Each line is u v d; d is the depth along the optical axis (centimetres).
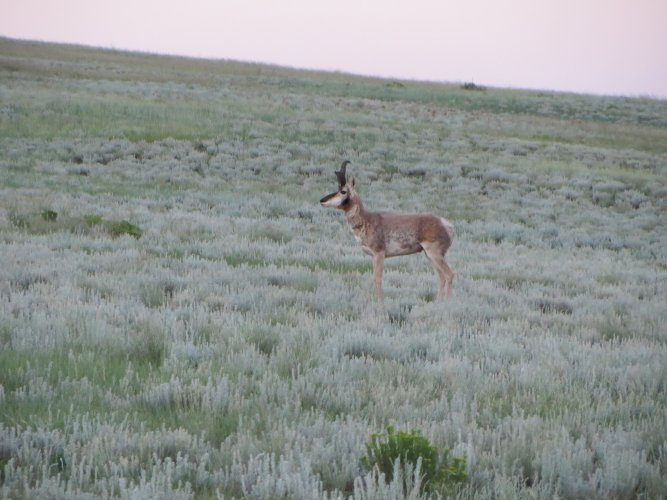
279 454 1517
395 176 10412
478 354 2545
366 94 19375
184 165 9662
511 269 5062
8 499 1230
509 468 1507
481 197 9462
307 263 4744
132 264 4022
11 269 3491
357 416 1797
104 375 1989
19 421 1614
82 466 1362
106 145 10219
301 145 11606
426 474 1427
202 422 1686
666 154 14062
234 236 5541
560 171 11344
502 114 18038
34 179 7994
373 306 3338
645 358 2580
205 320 2731
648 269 5625
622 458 1495
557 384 2170
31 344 2245
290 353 2339
